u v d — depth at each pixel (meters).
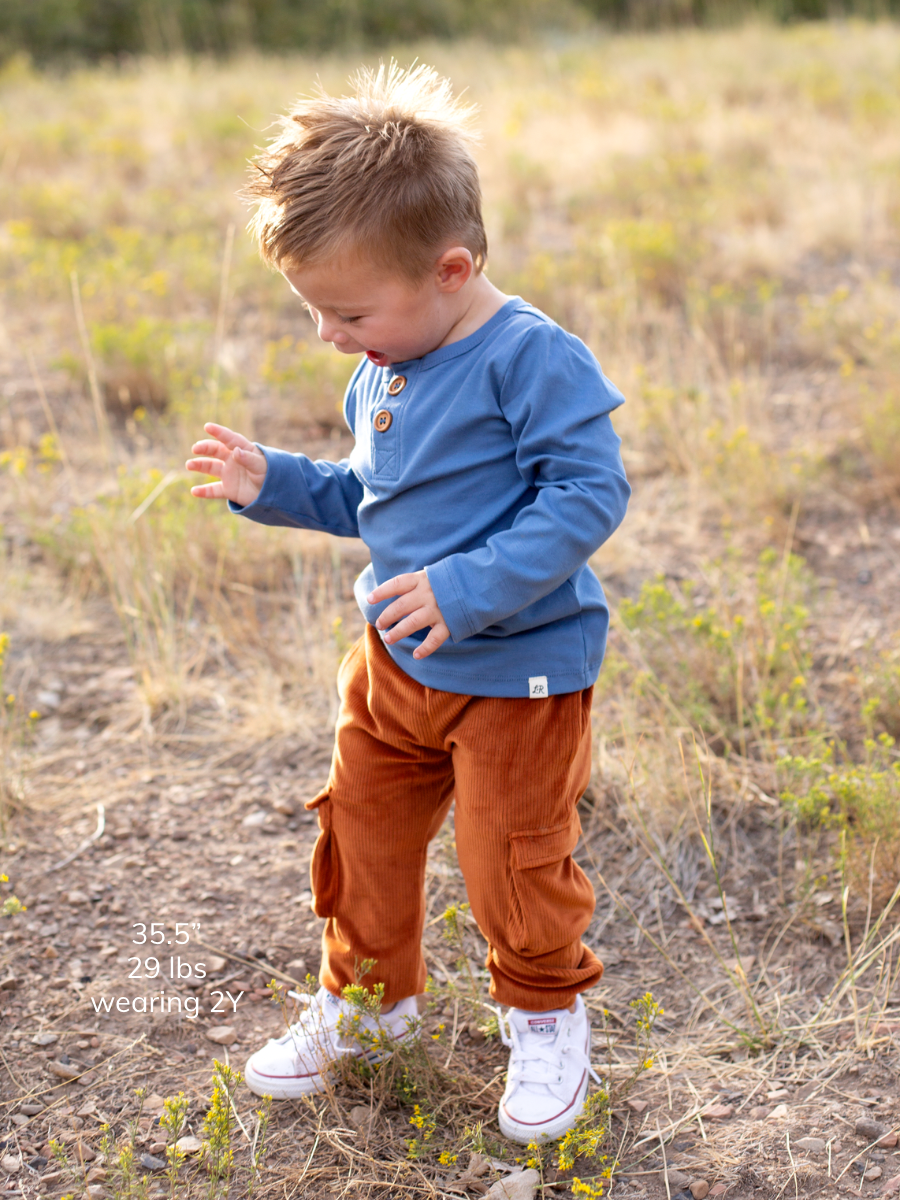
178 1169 1.97
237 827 2.98
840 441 4.79
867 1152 1.98
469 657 1.87
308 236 1.70
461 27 19.80
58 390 5.61
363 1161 2.02
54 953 2.52
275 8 19.77
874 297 6.05
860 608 3.84
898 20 18.70
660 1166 2.00
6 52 18.39
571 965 2.06
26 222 8.11
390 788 2.04
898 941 2.48
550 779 1.91
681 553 4.23
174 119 11.89
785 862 2.79
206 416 4.93
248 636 3.76
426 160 1.72
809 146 9.59
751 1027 2.32
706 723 3.16
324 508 2.12
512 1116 2.04
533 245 7.62
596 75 12.75
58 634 3.81
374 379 1.94
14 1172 2.00
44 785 3.13
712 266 6.82
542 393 1.75
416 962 2.17
